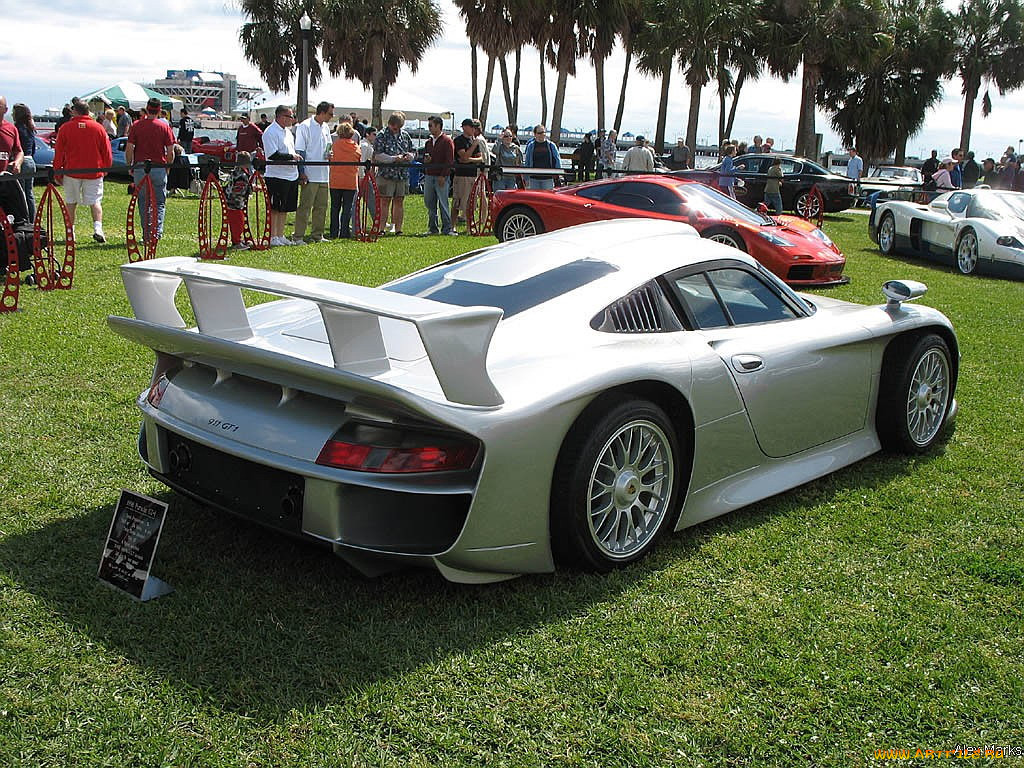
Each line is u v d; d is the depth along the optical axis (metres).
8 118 11.74
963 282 11.05
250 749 2.21
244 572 3.08
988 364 6.64
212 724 2.29
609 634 2.79
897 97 40.78
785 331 3.88
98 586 2.95
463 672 2.56
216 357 2.99
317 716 2.34
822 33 37.09
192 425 3.01
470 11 36.00
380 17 40.53
